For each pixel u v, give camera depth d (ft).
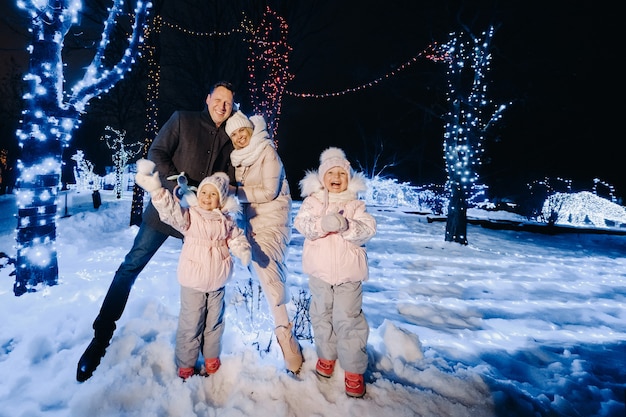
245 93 42.60
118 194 62.28
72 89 14.62
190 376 8.05
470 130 30.45
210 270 7.80
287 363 8.30
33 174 13.56
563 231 37.99
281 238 9.11
